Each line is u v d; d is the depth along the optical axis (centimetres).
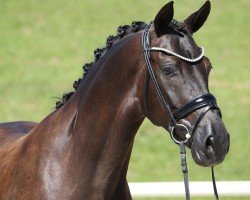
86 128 717
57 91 2509
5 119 2228
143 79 684
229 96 2427
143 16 3384
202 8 707
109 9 3491
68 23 3334
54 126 744
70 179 714
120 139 707
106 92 711
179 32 680
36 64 2872
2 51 3023
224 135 643
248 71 2716
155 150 1953
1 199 759
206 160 645
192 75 661
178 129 664
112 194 728
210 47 3016
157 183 1176
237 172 1770
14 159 766
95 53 756
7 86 2586
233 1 3572
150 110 684
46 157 728
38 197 715
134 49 698
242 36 3147
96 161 714
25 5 3553
